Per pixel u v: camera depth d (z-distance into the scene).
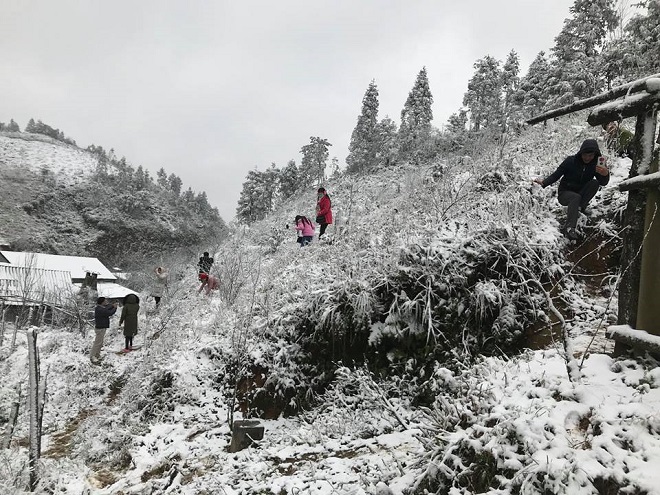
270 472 4.66
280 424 6.45
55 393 10.29
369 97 41.91
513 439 2.59
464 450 2.88
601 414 2.50
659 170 2.93
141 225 111.69
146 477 5.50
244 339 7.08
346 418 5.67
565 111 5.86
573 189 5.91
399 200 9.70
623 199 5.99
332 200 19.61
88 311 18.89
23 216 107.06
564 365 3.26
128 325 12.87
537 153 9.05
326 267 8.12
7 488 5.37
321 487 3.96
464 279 5.88
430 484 2.99
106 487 5.53
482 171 8.48
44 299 20.38
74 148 175.62
